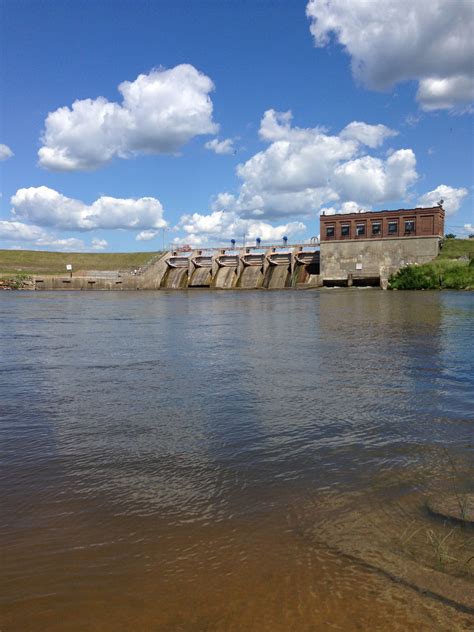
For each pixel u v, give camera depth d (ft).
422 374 37.52
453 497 16.30
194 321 89.71
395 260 292.61
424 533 13.98
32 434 23.68
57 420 26.03
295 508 15.74
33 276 348.38
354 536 13.93
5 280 342.64
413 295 191.42
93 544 13.69
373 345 53.42
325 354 47.80
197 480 18.06
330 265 305.94
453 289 234.79
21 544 13.67
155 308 134.51
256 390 32.89
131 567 12.58
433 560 12.60
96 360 45.73
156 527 14.61
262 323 82.94
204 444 22.09
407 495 16.53
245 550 13.32
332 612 10.74
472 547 13.17
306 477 18.25
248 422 25.53
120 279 346.74
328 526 14.53
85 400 30.37
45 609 10.97
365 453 20.76
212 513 15.48
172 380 36.37
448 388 32.76
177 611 10.87
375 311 107.14
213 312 114.73
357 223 300.61
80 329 75.72
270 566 12.51
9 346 56.03
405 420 25.59
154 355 48.49
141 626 10.41
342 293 229.66
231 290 311.68
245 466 19.44
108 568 12.54
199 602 11.17
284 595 11.34
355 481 17.81
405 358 44.75
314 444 21.99
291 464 19.60
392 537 13.82
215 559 12.88
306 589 11.54
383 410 27.55
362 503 16.01
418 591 11.38
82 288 346.74
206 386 34.22
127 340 61.21
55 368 41.65
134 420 25.99
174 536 14.07
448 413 26.76
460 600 11.02
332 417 26.27
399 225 291.79
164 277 346.95
